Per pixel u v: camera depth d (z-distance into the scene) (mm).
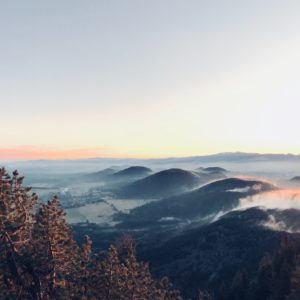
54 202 30609
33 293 28734
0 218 26781
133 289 33031
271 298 66625
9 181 28828
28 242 29141
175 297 37469
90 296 31703
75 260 32094
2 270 27844
